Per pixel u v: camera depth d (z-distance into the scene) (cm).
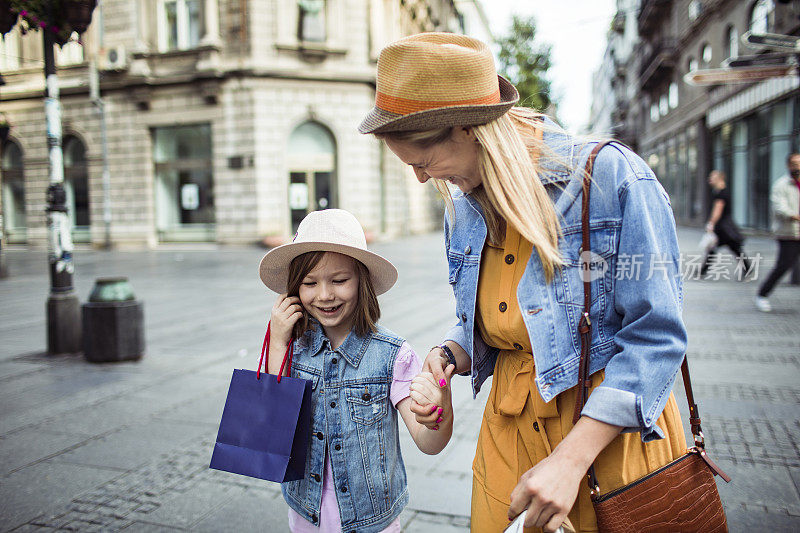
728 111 1758
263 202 1886
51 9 524
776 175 1473
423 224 2811
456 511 259
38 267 1516
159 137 2002
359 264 168
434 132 112
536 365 119
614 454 119
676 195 2464
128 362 527
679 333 112
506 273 127
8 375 491
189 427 366
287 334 168
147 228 1998
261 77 1859
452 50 110
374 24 1970
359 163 1962
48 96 559
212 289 1009
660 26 2655
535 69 2352
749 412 355
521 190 113
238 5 1855
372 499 166
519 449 132
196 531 248
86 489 286
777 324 594
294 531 172
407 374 167
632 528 114
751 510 247
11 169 2212
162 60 1933
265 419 156
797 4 1276
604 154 118
